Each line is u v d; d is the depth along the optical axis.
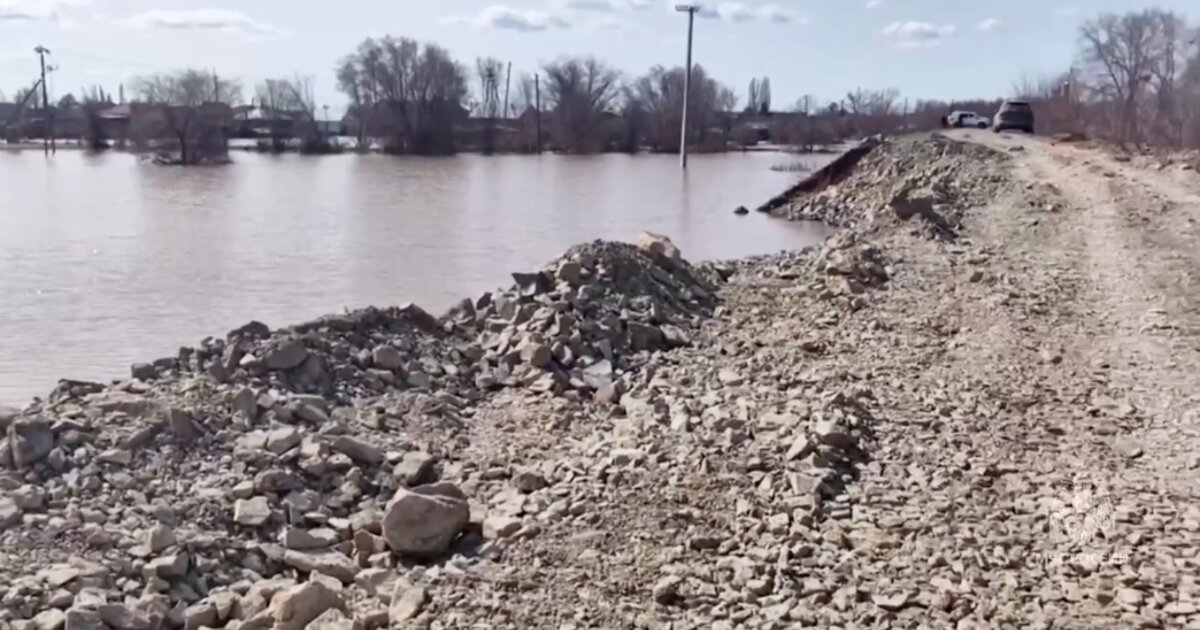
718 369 10.52
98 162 57.62
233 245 23.80
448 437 8.44
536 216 31.83
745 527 6.60
